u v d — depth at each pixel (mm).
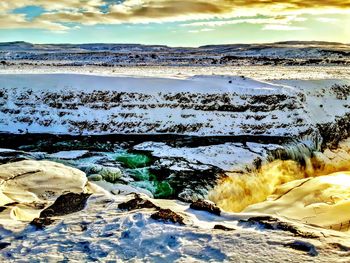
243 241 7855
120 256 7551
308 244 7484
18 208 11688
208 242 7898
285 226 8711
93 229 8852
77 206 10914
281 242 7738
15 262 7449
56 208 10820
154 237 8227
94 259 7469
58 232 8789
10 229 9141
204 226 8938
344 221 15492
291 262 6887
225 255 7293
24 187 15602
